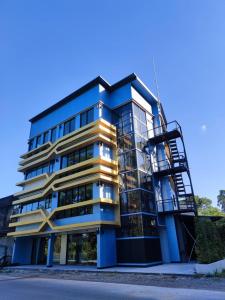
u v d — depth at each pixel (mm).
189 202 21938
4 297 9000
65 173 23938
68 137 24750
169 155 25906
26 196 28125
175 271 13969
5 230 28828
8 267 23422
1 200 31938
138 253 18250
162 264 18828
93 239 21406
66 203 22859
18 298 8734
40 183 26578
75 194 22406
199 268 12992
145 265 17422
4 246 28062
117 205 20812
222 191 46656
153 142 24578
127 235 19516
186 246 21188
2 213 30984
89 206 20609
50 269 19594
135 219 19453
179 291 8961
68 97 27250
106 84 25281
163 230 20922
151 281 11820
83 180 21172
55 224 22547
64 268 19297
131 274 14531
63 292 9695
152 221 20250
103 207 19891
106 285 11172
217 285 9898
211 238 14594
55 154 25688
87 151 23078
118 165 22422
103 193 20516
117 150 23000
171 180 24453
